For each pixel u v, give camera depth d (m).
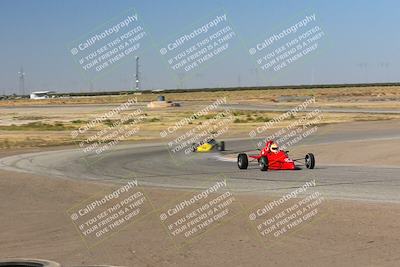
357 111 83.44
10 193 18.83
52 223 13.80
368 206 14.04
